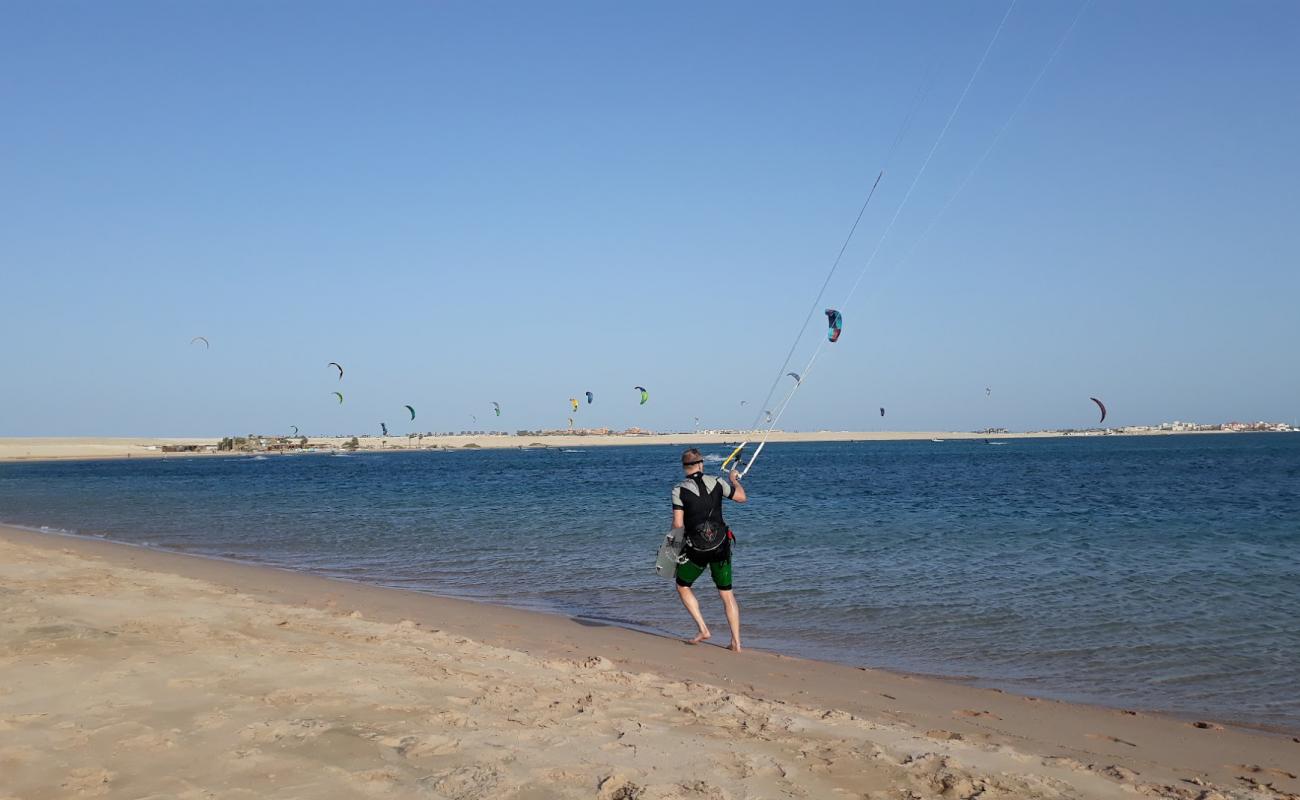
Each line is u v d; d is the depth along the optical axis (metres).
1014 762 5.27
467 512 26.91
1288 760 5.74
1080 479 45.88
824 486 40.91
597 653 8.47
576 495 35.16
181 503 34.31
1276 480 42.34
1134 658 8.67
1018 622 10.30
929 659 8.70
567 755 4.90
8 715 5.17
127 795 4.07
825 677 7.79
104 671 6.19
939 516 23.78
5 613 8.06
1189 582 12.78
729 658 8.48
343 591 12.12
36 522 26.31
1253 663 8.45
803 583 12.94
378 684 6.23
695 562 8.98
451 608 10.90
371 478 56.69
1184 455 91.25
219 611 8.99
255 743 4.84
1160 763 5.63
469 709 5.75
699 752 5.09
